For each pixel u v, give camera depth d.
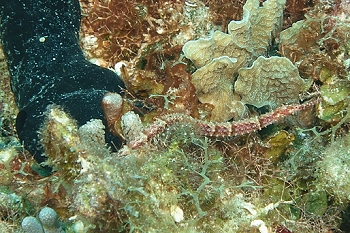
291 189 0.36
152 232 0.31
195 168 0.34
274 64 0.37
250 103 0.39
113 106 0.36
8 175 0.36
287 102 0.39
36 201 0.34
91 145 0.31
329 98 0.37
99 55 0.44
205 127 0.36
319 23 0.38
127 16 0.42
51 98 0.37
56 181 0.33
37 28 0.40
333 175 0.34
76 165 0.31
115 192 0.29
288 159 0.37
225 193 0.34
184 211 0.33
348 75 0.37
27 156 0.37
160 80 0.40
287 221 0.35
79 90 0.38
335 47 0.38
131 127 0.34
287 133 0.37
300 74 0.39
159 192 0.31
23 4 0.40
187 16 0.43
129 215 0.30
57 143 0.31
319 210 0.36
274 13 0.39
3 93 0.42
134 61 0.42
